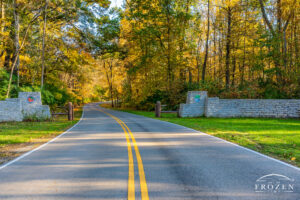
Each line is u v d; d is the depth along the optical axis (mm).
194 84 29906
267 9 25625
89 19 26672
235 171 5176
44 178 4824
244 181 4543
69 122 18812
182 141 9055
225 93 23844
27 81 30562
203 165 5656
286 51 23734
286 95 21641
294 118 19812
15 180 4723
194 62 38656
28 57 29000
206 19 35625
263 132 11570
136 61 38938
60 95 30547
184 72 35406
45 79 33406
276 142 8891
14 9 22188
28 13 25219
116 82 53906
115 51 32062
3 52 25594
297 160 6238
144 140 9297
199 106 22078
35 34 28281
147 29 31609
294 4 22266
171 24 32094
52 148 8070
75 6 25547
